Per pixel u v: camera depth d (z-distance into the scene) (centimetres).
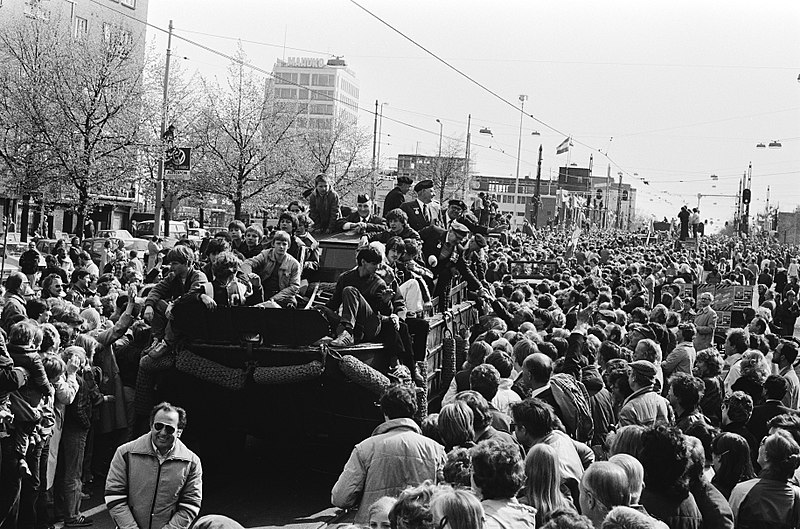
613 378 933
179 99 4303
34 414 823
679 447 634
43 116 3612
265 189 4575
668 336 1486
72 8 5831
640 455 645
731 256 5553
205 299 945
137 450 670
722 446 785
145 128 3772
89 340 971
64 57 3722
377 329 1010
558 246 4244
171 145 3466
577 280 2192
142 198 6462
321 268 1295
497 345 1041
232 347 957
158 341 984
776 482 711
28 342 822
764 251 6681
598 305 1723
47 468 873
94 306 1199
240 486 1066
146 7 6775
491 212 2997
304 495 1038
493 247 2791
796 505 705
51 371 842
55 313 994
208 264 1063
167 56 4038
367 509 658
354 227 1373
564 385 869
